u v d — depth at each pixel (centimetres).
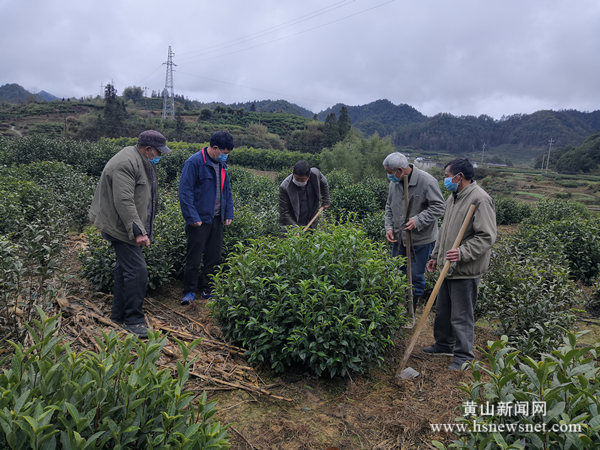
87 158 1639
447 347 384
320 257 350
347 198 1071
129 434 167
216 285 368
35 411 148
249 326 327
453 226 352
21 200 743
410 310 448
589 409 172
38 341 187
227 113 9712
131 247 369
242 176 1448
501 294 463
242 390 308
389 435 268
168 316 428
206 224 466
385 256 401
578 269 673
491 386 192
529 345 357
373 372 348
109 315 403
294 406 295
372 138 3359
